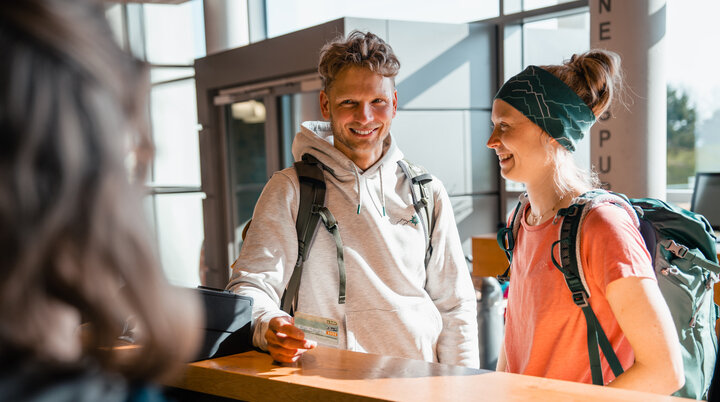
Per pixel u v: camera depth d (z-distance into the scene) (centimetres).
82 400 40
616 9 368
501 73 504
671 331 118
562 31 480
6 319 38
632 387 118
